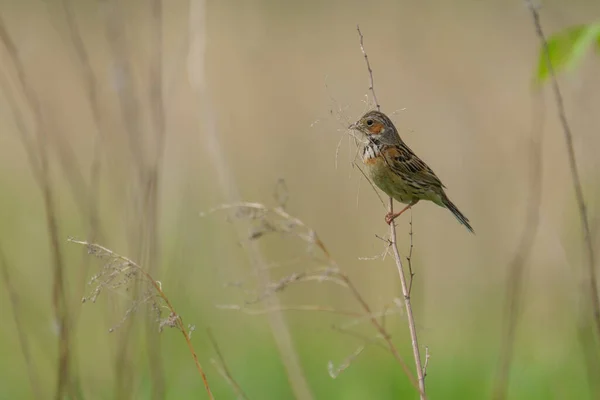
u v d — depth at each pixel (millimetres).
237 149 16250
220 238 13117
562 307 12578
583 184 11297
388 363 12125
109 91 14141
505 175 15539
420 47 20391
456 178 15695
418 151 16250
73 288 11398
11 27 20391
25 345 8789
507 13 21828
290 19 23812
